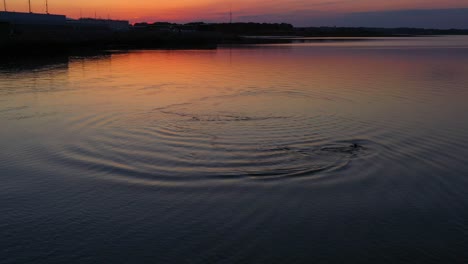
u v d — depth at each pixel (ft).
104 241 19.57
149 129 38.58
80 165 29.12
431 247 19.03
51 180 26.55
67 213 22.26
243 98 54.75
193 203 23.26
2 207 22.97
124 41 221.87
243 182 26.07
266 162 29.53
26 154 31.50
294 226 20.83
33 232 20.40
